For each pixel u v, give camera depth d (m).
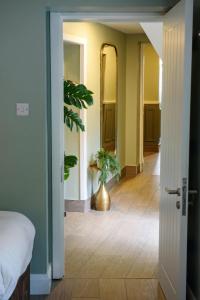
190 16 2.68
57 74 3.49
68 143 5.91
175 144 2.99
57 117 3.53
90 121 6.11
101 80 6.55
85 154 5.92
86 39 5.89
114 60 7.32
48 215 3.60
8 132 3.42
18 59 3.36
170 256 3.18
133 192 7.14
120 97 7.85
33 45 3.35
